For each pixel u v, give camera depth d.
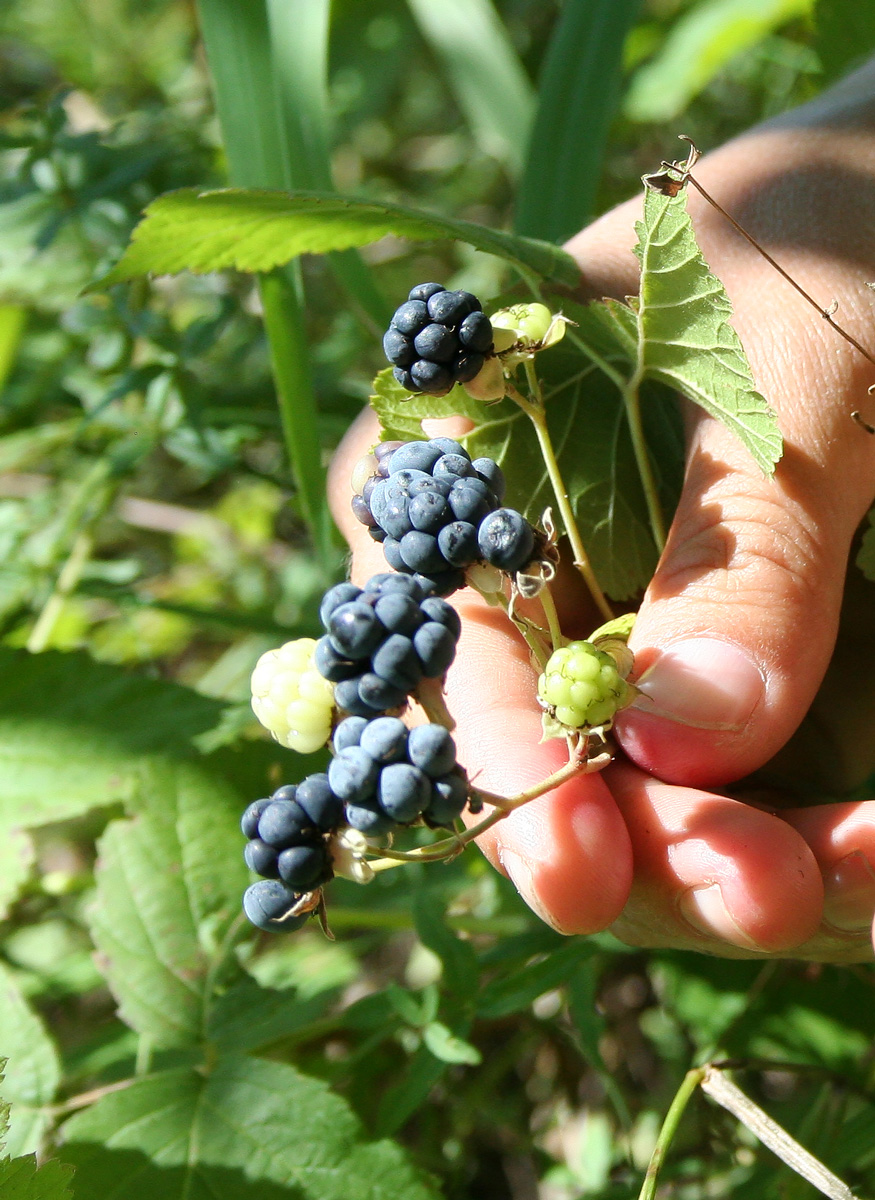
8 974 0.31
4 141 0.41
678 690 0.26
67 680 0.35
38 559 0.42
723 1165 0.31
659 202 0.25
